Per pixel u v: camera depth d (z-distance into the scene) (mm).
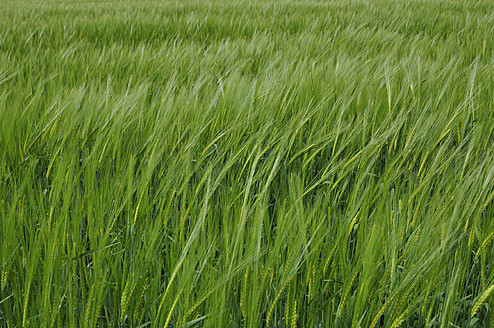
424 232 1455
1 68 4543
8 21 8570
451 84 3326
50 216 1609
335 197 2096
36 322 1390
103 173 2209
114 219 1741
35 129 2539
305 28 8148
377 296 1489
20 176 2221
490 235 1511
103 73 4551
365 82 3172
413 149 2414
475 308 1367
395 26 8141
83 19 8789
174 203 1866
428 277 1441
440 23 8539
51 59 5328
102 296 1480
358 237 1584
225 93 2953
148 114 2660
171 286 1322
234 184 1972
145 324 1433
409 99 3045
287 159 2416
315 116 2779
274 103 2781
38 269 1512
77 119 2471
